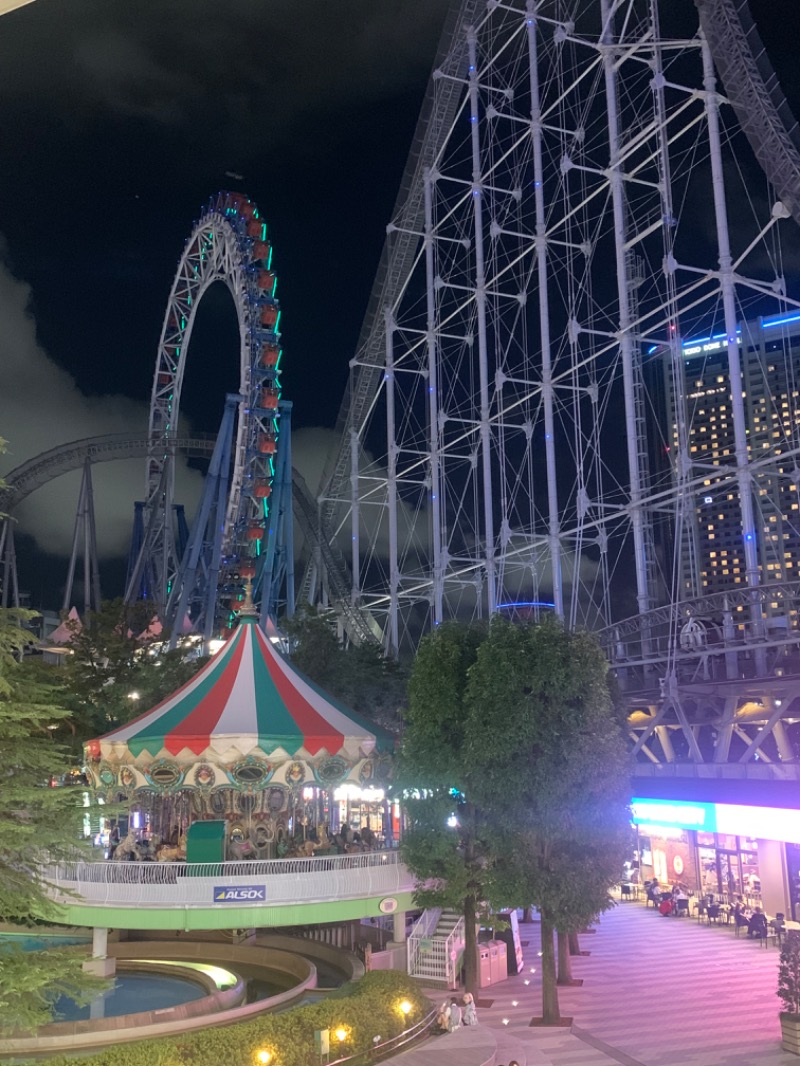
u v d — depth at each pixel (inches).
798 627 1608.0
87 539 3287.4
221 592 2982.3
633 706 1749.5
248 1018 957.2
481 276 2583.7
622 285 2044.8
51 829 667.4
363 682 1945.1
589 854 956.0
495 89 2659.9
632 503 1948.8
